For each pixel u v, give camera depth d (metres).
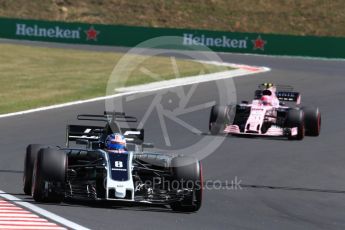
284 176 60.88
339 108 105.94
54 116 88.88
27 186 46.88
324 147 76.38
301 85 131.38
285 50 198.62
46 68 143.00
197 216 44.28
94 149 47.94
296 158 69.50
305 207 49.31
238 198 50.97
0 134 75.38
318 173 63.03
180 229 40.12
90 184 46.66
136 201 44.31
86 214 42.19
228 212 46.06
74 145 69.44
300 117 79.75
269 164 65.81
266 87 84.94
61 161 44.25
